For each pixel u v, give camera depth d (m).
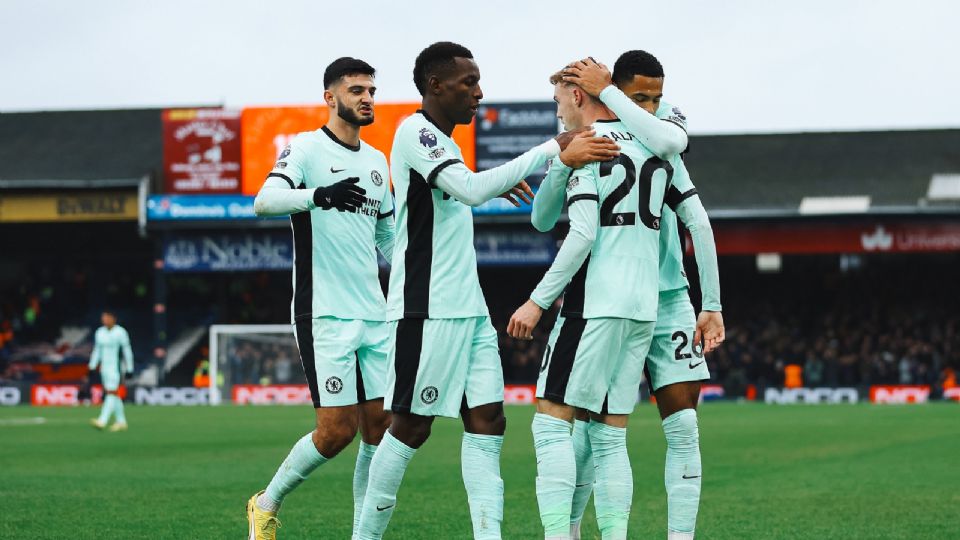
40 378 60.09
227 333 53.84
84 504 14.93
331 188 10.13
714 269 9.59
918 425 31.67
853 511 14.01
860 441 25.75
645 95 9.48
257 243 58.72
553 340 9.16
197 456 22.88
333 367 10.77
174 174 57.78
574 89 9.51
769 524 12.94
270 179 10.70
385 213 11.59
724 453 22.70
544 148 9.05
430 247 9.45
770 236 59.12
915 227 58.12
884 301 63.50
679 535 9.61
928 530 12.47
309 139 11.21
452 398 9.41
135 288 68.31
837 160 66.56
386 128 55.56
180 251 58.72
